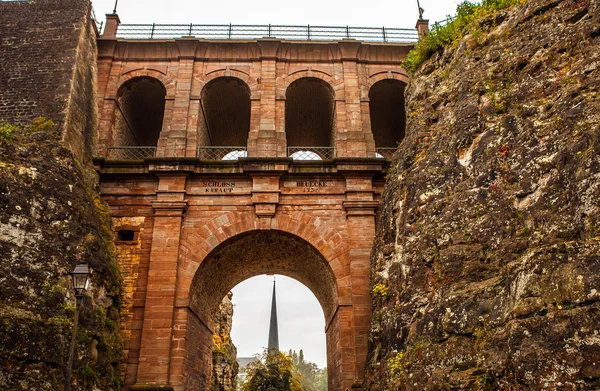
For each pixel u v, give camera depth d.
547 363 9.17
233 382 44.31
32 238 16.50
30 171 17.58
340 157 23.28
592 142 11.09
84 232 18.61
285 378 46.12
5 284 15.09
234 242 23.00
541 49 15.71
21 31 23.14
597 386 8.48
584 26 14.45
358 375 20.14
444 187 16.30
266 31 27.75
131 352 20.11
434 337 13.26
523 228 12.81
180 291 21.23
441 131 18.20
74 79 21.91
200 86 25.62
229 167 23.20
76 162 20.14
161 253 21.61
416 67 22.88
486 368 10.75
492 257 13.38
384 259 19.31
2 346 14.05
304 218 22.83
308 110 29.73
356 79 26.11
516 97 15.49
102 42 26.03
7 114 20.83
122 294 21.09
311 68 26.44
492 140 15.09
